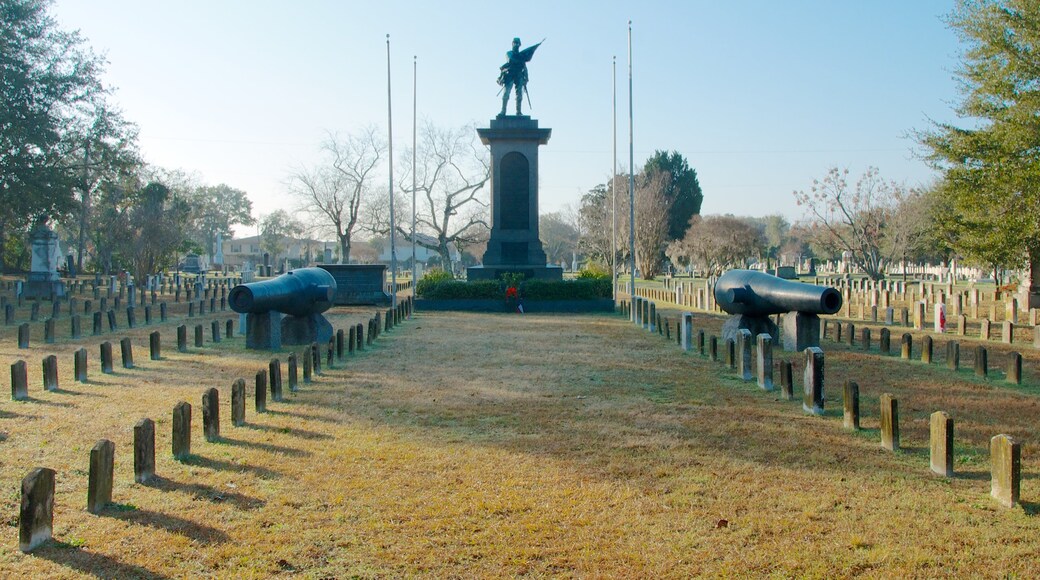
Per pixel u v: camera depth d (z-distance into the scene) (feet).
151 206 173.88
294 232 365.61
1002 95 78.69
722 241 215.51
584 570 19.79
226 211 419.54
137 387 44.65
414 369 52.29
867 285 152.05
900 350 62.08
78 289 146.10
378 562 20.20
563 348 64.13
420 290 113.09
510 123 119.85
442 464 28.73
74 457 29.12
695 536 21.83
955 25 81.35
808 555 20.56
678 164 272.72
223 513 23.43
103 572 19.40
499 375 49.80
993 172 79.30
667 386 45.70
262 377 37.99
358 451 30.42
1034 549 20.86
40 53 139.03
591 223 236.84
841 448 31.22
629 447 31.35
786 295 59.72
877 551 20.77
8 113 131.44
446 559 20.39
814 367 37.81
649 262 225.97
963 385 45.85
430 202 199.31
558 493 25.45
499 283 112.16
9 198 133.80
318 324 66.69
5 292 128.67
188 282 156.15
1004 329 67.05
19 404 39.24
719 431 34.09
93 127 148.36
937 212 97.45
